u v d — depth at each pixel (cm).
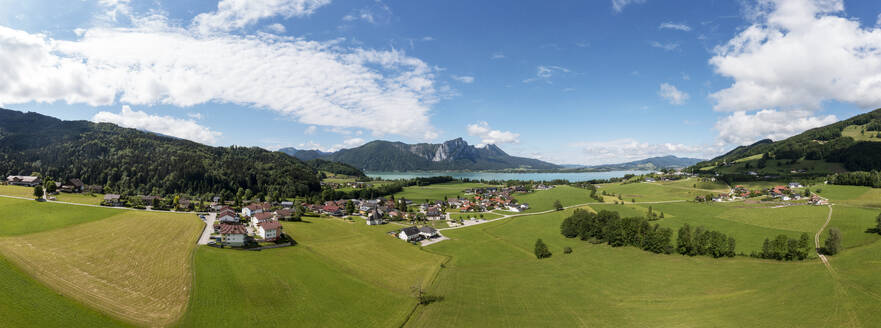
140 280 6856
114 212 12381
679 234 10912
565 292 8269
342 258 10181
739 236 12100
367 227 16075
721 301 7181
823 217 12988
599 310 7150
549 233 14862
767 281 7944
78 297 5853
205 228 11900
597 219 13800
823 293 6856
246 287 7119
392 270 9725
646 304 7369
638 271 9544
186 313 5903
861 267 7856
